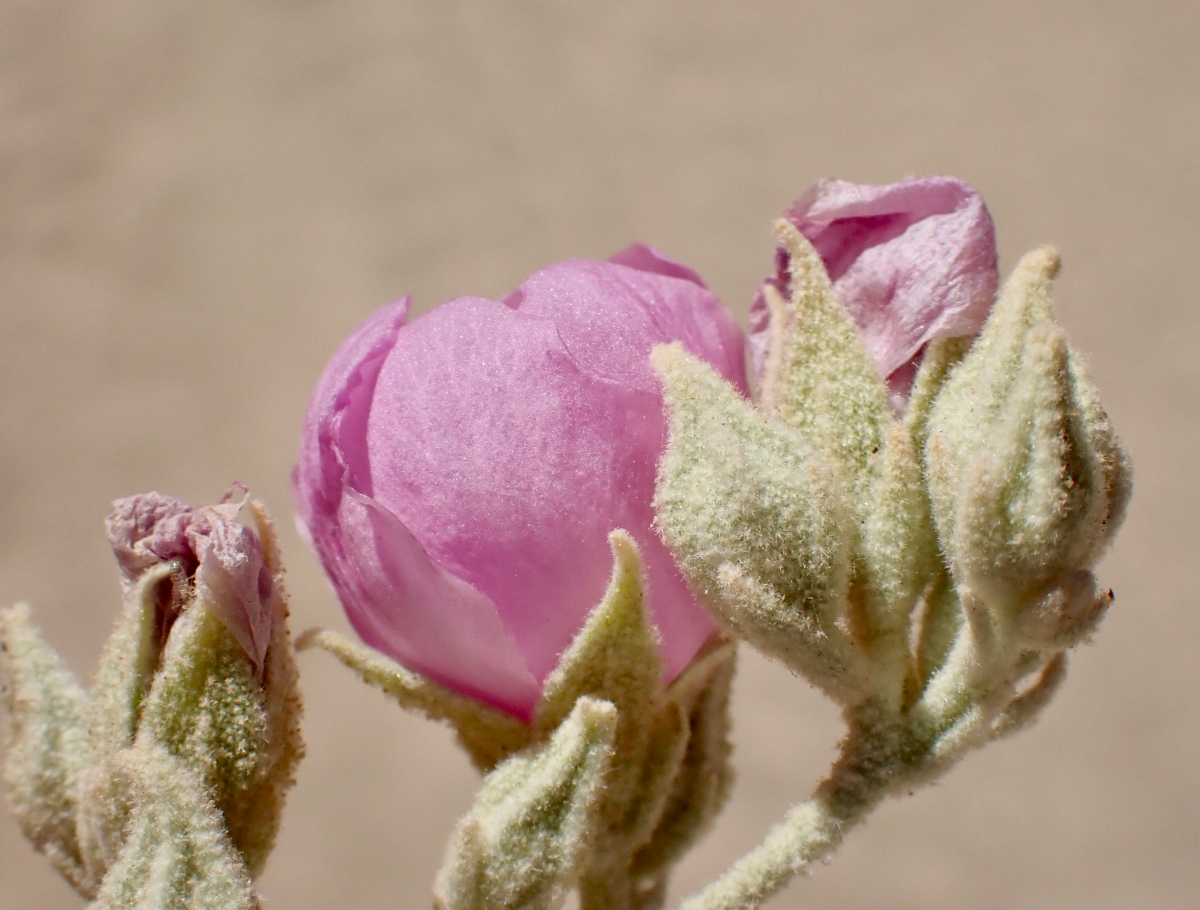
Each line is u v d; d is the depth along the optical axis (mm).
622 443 154
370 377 156
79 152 612
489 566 154
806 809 155
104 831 155
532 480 153
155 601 156
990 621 152
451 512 154
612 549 154
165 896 152
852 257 161
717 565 152
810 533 152
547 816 153
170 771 153
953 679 154
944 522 153
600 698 155
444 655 156
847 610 155
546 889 152
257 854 155
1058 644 151
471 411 154
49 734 160
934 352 158
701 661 157
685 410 153
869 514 155
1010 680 154
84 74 635
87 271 586
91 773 155
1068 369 149
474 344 155
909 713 155
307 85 623
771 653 153
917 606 158
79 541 521
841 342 157
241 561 155
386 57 626
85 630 497
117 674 155
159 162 608
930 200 160
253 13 646
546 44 622
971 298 158
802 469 152
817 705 444
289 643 157
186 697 154
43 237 593
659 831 160
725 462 152
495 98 610
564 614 154
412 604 155
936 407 156
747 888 154
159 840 153
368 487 155
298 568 478
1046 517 149
